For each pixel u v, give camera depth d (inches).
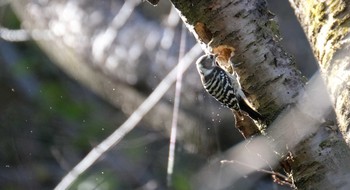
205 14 270.8
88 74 562.6
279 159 267.7
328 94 252.8
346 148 257.1
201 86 447.5
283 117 264.1
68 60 582.6
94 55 535.2
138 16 522.6
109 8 542.6
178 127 470.6
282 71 268.5
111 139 500.7
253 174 464.8
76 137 581.6
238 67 271.3
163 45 491.8
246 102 274.4
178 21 494.3
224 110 448.8
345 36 244.2
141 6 525.7
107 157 544.1
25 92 617.9
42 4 587.2
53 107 601.3
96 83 561.0
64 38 561.9
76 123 589.3
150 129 534.6
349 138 236.8
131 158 543.8
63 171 581.6
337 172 257.0
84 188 522.6
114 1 544.7
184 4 272.8
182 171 485.7
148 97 476.1
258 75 269.6
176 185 479.5
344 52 243.0
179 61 444.5
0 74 644.7
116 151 547.8
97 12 544.1
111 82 532.7
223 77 290.8
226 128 450.9
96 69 540.1
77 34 549.3
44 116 599.8
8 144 594.2
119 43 518.6
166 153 537.6
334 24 247.9
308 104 261.7
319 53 253.6
